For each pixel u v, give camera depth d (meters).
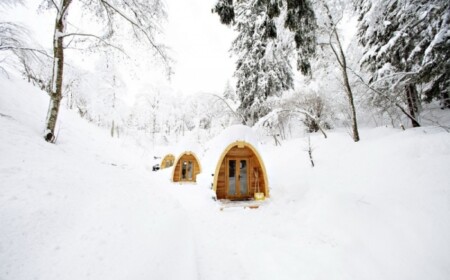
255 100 13.73
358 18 11.23
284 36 9.21
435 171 4.74
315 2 8.74
